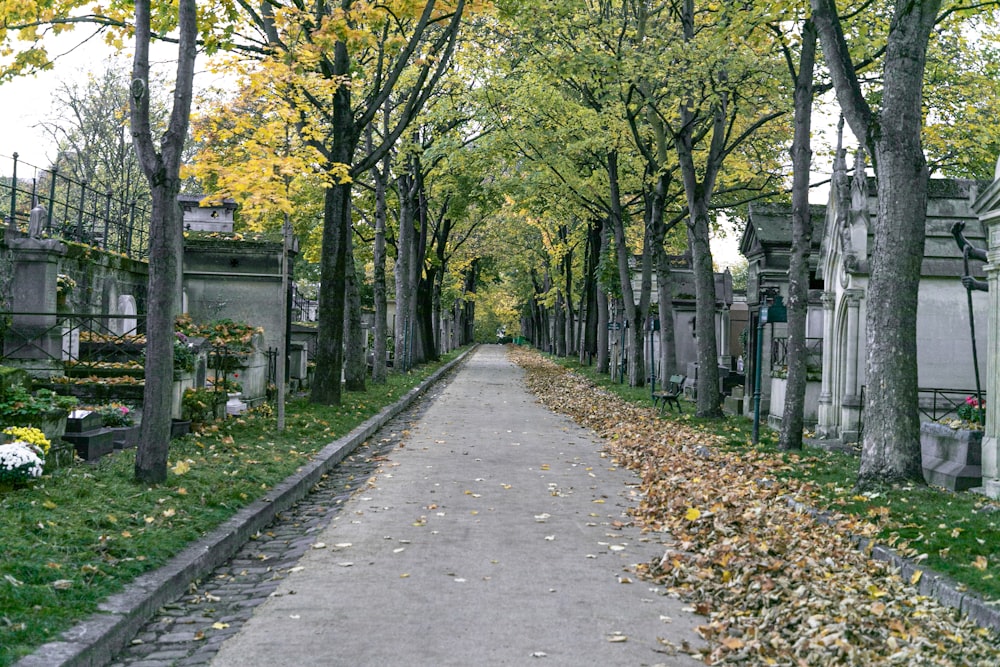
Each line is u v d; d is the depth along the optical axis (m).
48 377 15.61
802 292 16.06
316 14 17.34
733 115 21.27
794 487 11.61
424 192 38.59
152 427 9.92
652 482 12.98
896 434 11.05
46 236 19.22
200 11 15.07
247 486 10.65
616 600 7.06
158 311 9.97
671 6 21.72
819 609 6.46
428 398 29.75
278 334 22.17
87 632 5.54
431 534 9.30
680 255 41.09
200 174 15.85
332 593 7.11
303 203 22.83
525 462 15.01
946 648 5.90
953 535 8.32
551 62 21.19
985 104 20.81
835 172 18.52
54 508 8.05
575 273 51.28
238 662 5.55
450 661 5.58
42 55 14.48
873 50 17.36
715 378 22.03
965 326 18.41
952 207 19.05
